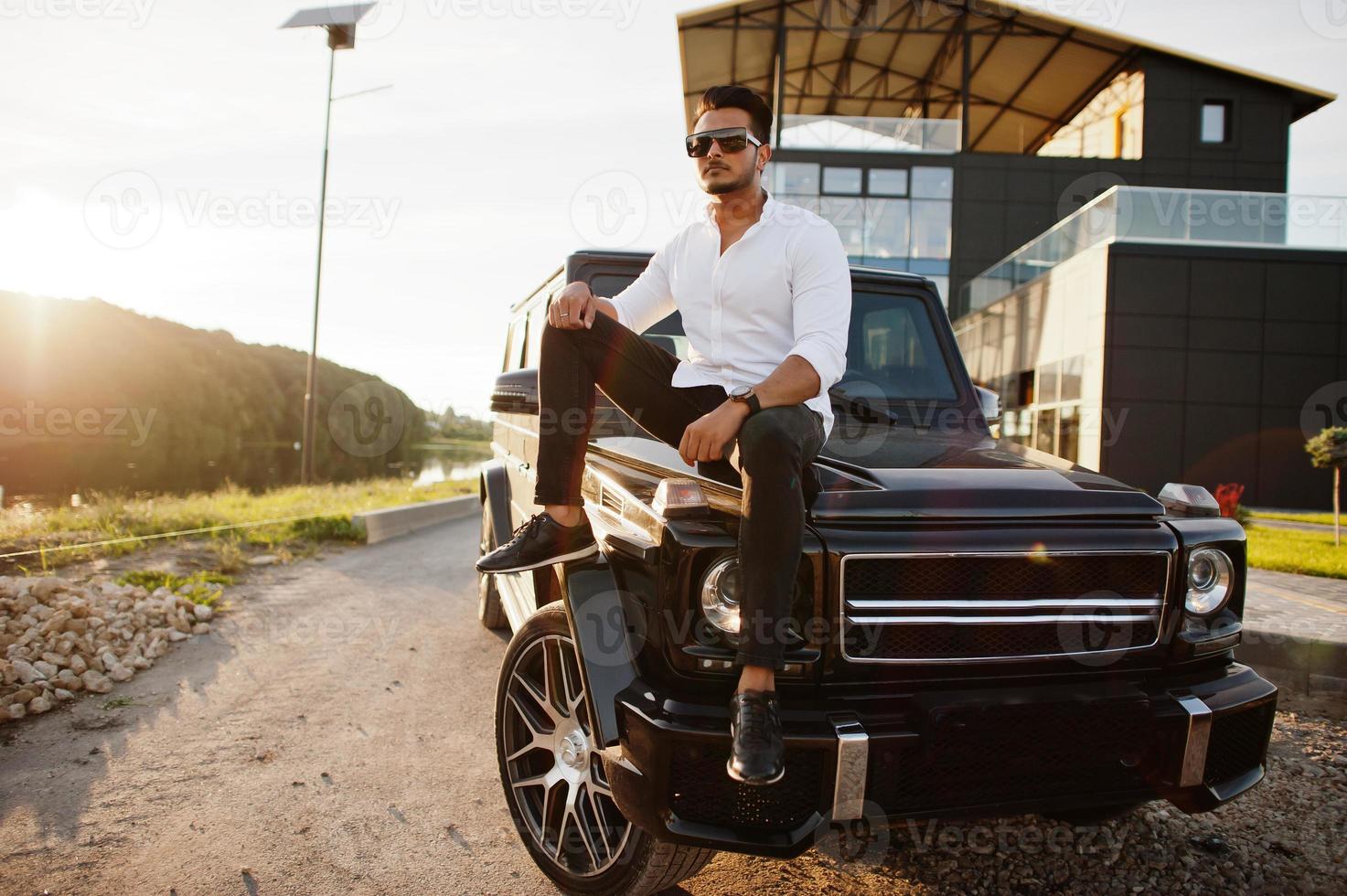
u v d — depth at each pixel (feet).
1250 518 33.27
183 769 9.40
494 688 12.32
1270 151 69.10
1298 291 51.16
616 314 7.53
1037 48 70.59
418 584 20.26
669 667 5.78
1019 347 60.80
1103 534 6.08
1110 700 5.78
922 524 5.95
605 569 6.54
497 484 13.82
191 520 26.43
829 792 5.48
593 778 6.70
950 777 5.76
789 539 5.37
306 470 45.39
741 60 76.28
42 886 7.00
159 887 7.03
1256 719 6.47
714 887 7.20
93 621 13.88
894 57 75.05
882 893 7.11
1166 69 69.21
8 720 10.71
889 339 10.19
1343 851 7.81
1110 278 50.93
